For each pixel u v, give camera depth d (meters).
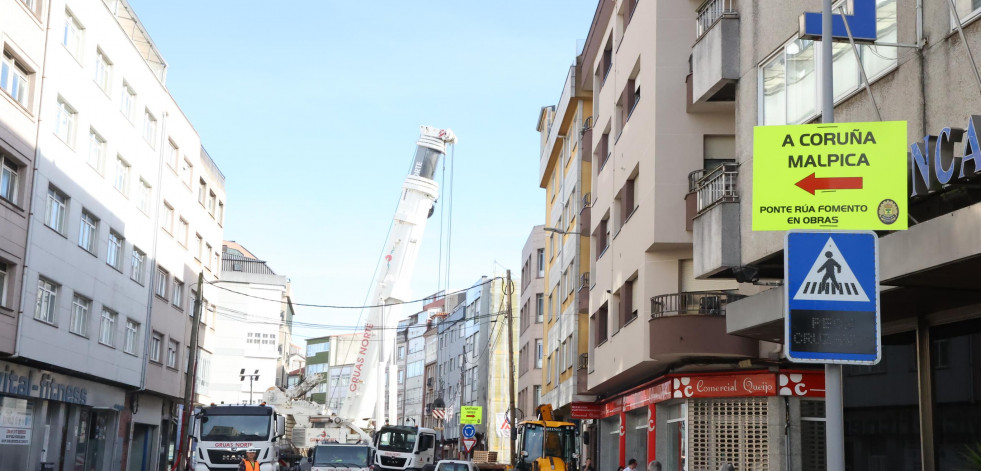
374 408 49.44
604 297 33.66
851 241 8.94
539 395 62.19
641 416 31.38
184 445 40.03
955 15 11.77
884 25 13.95
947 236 11.44
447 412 99.00
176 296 51.94
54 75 32.56
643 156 26.94
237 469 34.59
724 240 18.22
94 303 37.66
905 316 16.20
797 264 8.93
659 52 25.81
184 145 51.62
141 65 42.88
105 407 39.97
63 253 34.16
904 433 16.84
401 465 42.19
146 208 45.16
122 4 45.41
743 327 17.30
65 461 36.88
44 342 32.50
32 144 31.03
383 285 48.94
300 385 53.97
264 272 96.50
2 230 29.08
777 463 22.89
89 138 36.78
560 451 33.91
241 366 83.69
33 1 31.09
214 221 60.81
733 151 25.27
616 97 32.38
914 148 11.98
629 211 29.53
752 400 23.86
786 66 17.05
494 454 49.34
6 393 30.84
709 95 20.23
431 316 111.44
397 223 49.16
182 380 52.84
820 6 15.88
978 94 11.70
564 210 47.41
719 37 19.28
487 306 86.69
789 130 9.37
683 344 23.77
